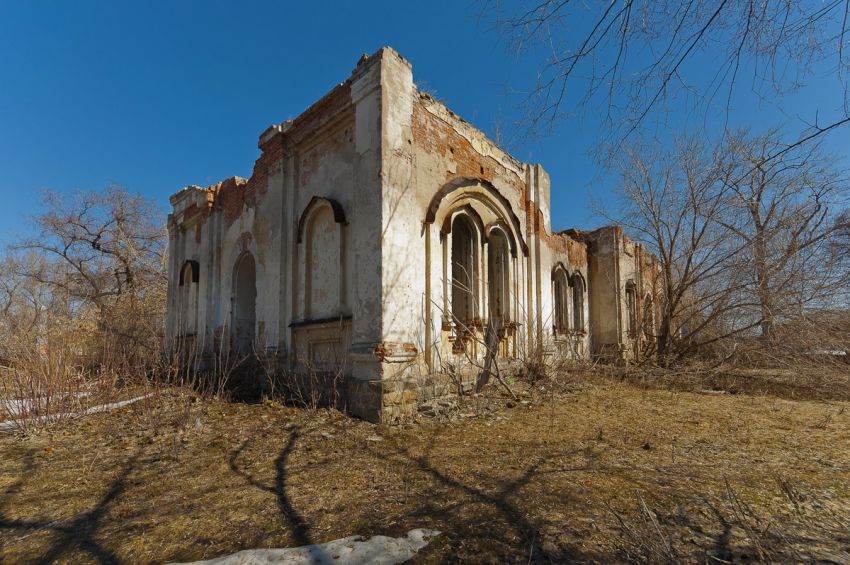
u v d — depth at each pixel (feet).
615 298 53.11
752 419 23.07
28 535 10.32
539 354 33.63
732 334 40.83
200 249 44.93
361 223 24.85
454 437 19.17
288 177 32.37
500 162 35.65
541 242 39.32
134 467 15.58
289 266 31.17
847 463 14.97
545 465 14.79
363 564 8.45
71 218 81.46
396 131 25.18
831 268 35.50
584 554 8.74
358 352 23.61
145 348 31.55
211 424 21.91
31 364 24.07
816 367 35.58
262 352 32.01
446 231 28.63
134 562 8.93
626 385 37.45
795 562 8.43
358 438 19.06
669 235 45.27
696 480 13.07
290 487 13.14
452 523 10.21
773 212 37.58
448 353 27.99
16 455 17.51
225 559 8.67
